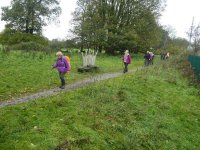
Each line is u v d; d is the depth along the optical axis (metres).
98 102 11.68
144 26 48.06
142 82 17.30
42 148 7.51
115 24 47.34
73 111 10.22
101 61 32.16
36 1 64.06
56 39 61.41
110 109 11.34
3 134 8.05
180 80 21.31
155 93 15.85
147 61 32.28
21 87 14.16
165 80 19.89
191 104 15.70
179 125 12.46
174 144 10.67
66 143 7.95
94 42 46.22
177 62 32.91
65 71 14.56
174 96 16.34
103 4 47.62
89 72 21.66
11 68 18.41
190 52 41.44
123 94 13.52
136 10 48.47
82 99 11.70
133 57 46.69
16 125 8.56
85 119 9.84
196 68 26.38
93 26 45.94
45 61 24.02
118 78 17.48
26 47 33.06
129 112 11.76
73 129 8.90
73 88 14.48
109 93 13.20
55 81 16.34
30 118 9.13
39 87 14.60
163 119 12.38
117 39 45.22
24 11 63.62
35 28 65.81
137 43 47.53
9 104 10.88
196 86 20.25
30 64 21.25
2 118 8.94
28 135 8.03
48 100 10.98
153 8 49.91
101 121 10.02
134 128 10.55
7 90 13.27
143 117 11.84
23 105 10.27
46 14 64.69
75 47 47.62
